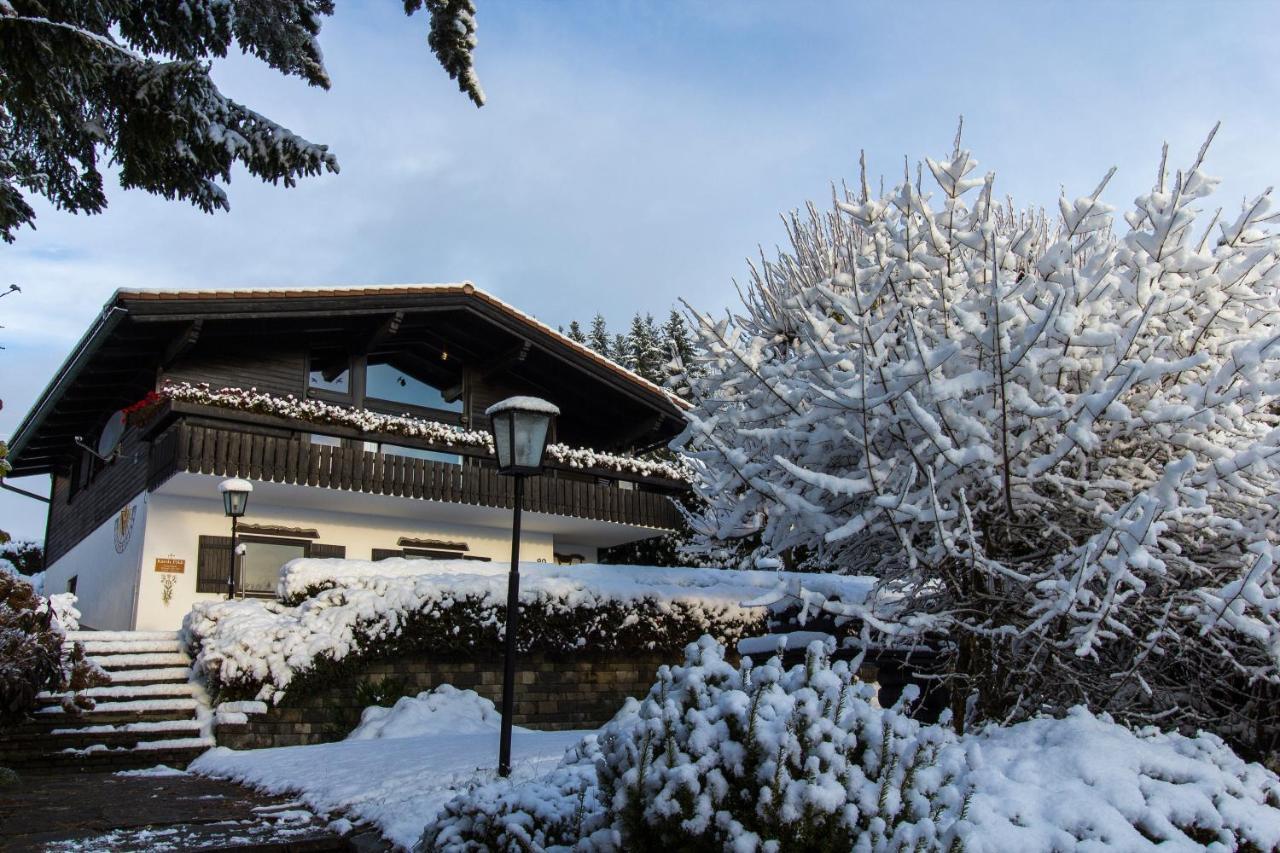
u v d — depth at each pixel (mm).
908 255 6812
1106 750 4168
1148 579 6180
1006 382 5867
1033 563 6574
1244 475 6105
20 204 6027
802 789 3189
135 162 6723
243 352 17625
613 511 20141
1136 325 5797
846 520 7293
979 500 6609
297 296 16484
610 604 12602
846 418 6535
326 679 10719
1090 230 6887
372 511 18625
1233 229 6441
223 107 6609
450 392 20500
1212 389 5910
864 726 3490
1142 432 6273
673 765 3354
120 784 8109
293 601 11656
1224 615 5316
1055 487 6559
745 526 8680
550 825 4188
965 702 6574
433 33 6691
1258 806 4004
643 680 12859
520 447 6941
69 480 23328
